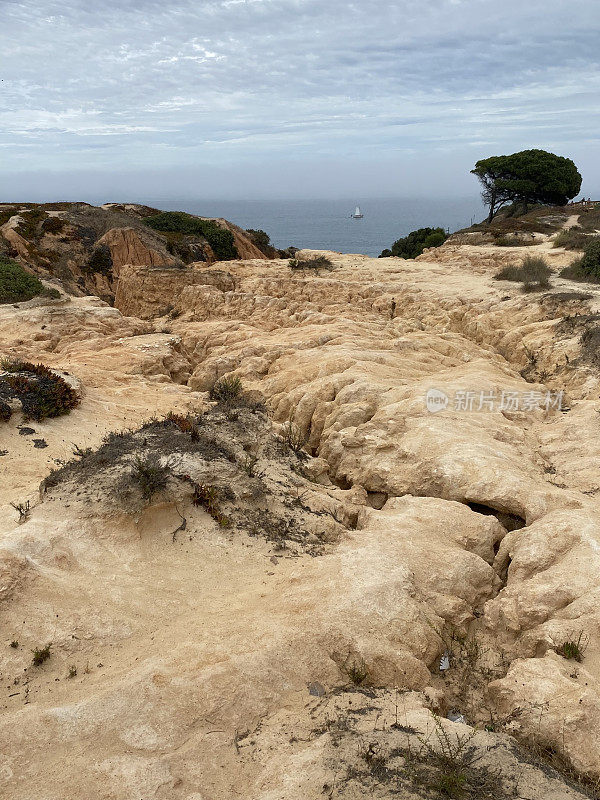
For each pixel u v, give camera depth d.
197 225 58.34
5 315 25.97
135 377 19.36
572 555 8.02
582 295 24.94
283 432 14.48
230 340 24.72
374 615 6.72
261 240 66.00
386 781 4.59
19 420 13.12
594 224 44.28
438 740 5.09
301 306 30.36
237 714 5.43
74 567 7.13
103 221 50.84
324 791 4.54
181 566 7.66
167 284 36.31
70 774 4.71
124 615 6.61
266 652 6.01
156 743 5.04
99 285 44.66
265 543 8.34
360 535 8.95
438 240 53.53
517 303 26.39
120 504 7.97
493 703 6.38
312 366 18.42
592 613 6.88
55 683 5.69
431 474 10.99
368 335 23.36
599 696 5.65
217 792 4.71
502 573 8.85
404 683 6.26
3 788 4.57
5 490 10.05
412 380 17.27
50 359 20.73
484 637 7.59
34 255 43.62
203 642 6.13
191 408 16.47
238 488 9.05
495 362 19.89
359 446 12.99
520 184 55.22
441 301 29.16
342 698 5.79
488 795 4.50
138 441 9.70
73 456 11.84
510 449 12.20
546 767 5.02
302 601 6.88
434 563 8.06
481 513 10.50
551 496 9.90
